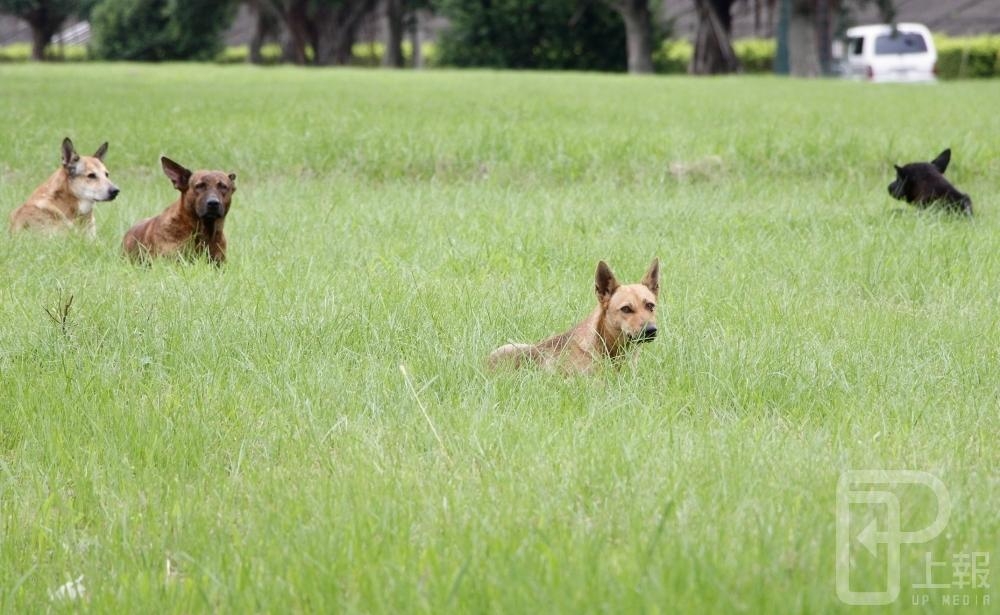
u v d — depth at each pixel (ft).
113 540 26.17
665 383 35.68
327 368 36.68
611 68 305.73
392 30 314.96
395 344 39.34
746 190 75.77
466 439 30.96
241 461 30.91
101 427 32.53
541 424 31.91
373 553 23.86
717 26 263.29
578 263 51.62
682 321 41.96
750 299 44.98
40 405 34.06
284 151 86.43
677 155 85.20
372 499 26.86
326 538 24.72
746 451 29.40
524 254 53.16
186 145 89.25
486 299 43.42
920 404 33.94
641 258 52.34
